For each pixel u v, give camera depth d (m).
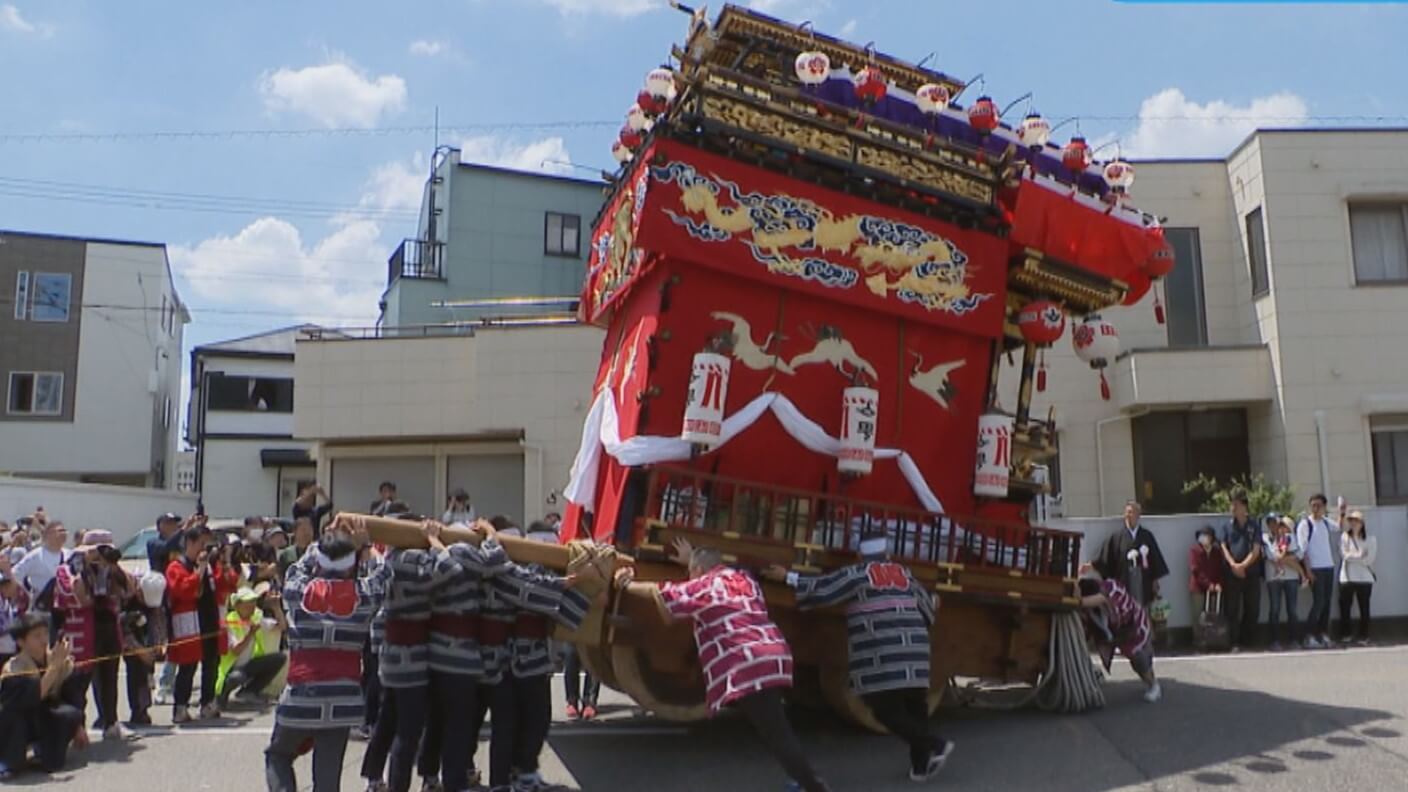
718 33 10.02
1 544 11.92
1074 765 7.54
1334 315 18.28
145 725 9.79
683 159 8.30
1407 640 13.27
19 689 8.00
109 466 30.88
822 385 8.69
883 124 8.88
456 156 29.22
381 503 12.45
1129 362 18.61
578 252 29.72
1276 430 18.30
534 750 7.14
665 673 8.02
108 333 31.33
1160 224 10.00
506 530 8.88
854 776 7.47
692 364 8.29
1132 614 9.56
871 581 7.40
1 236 30.81
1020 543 9.18
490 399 21.61
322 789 6.10
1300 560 12.94
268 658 10.95
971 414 9.23
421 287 28.19
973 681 10.84
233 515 30.77
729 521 7.98
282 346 33.22
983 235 9.27
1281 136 18.64
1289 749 7.68
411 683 6.74
